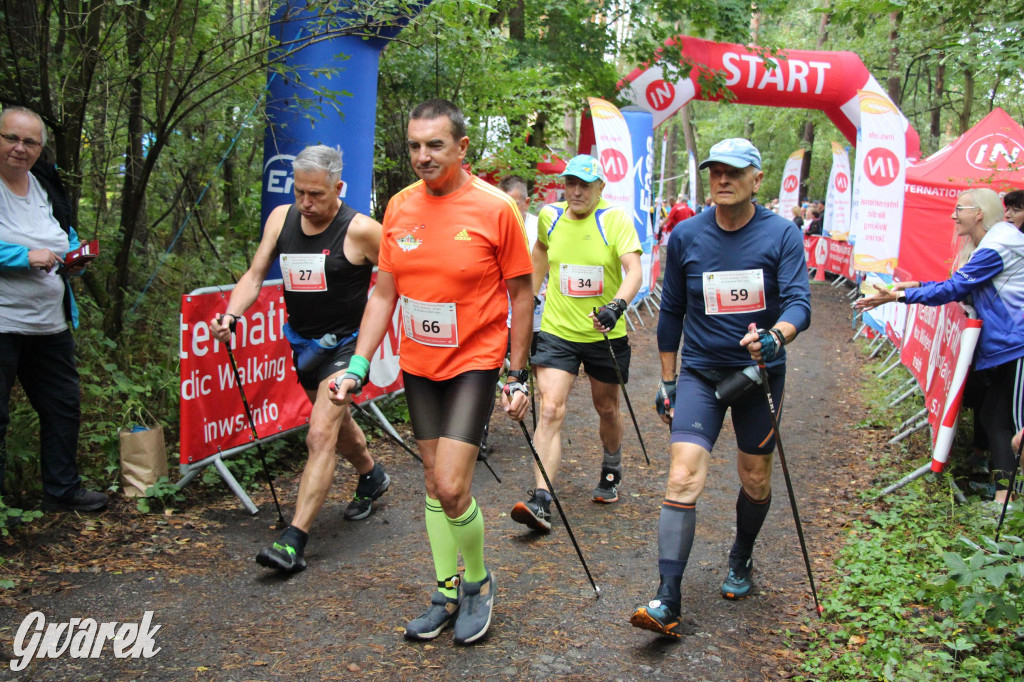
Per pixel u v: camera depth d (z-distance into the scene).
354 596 3.54
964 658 3.09
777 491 5.26
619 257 4.70
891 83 17.83
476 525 3.12
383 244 3.22
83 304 5.51
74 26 4.97
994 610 2.84
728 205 3.25
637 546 4.28
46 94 4.96
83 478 4.50
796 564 4.04
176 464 4.89
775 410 3.38
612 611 3.50
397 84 8.59
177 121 5.58
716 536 4.45
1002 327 4.60
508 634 3.25
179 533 4.09
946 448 4.73
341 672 2.93
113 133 5.99
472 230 3.01
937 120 19.86
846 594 3.63
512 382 3.07
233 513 4.46
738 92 13.26
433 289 3.05
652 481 5.50
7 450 4.18
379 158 8.28
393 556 4.00
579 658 3.09
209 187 7.70
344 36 5.71
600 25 12.08
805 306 3.18
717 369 3.38
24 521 3.79
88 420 4.95
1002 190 7.53
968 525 4.34
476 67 8.56
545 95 11.05
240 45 6.32
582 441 6.46
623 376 4.84
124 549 3.85
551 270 4.82
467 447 3.04
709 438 3.30
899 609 3.40
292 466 5.25
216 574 3.69
